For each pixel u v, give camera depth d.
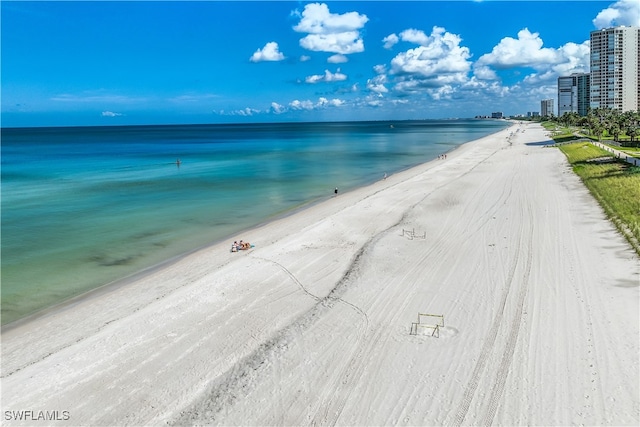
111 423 13.80
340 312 20.25
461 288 22.20
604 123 105.38
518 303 20.27
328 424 13.39
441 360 16.25
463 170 60.97
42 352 17.97
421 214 36.72
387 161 83.31
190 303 21.66
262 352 17.34
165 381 15.78
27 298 23.08
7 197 50.19
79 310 21.56
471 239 29.61
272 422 13.59
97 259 28.73
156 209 42.91
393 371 15.77
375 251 27.95
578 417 13.20
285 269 25.58
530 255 26.00
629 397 13.87
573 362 15.77
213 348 17.77
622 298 20.14
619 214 31.84
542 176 52.22
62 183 60.62
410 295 21.67
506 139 123.75
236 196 49.09
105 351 17.75
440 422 13.27
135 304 21.94
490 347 16.91
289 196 48.72
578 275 22.86
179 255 29.23
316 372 15.93
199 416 13.99
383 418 13.52
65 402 14.83
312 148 119.50
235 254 28.66
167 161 89.69
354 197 46.09
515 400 14.02
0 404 14.76
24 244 31.88
